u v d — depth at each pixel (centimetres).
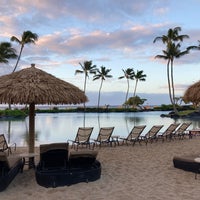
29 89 525
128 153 829
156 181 525
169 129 1119
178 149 899
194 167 579
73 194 452
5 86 543
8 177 484
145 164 673
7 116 2780
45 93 532
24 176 560
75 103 588
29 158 623
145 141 1098
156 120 2595
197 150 877
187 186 493
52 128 1791
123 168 631
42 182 489
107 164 674
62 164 535
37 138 1306
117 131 1628
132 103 5116
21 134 1402
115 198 434
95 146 988
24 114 2897
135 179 539
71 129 1728
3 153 464
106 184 505
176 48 3152
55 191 467
